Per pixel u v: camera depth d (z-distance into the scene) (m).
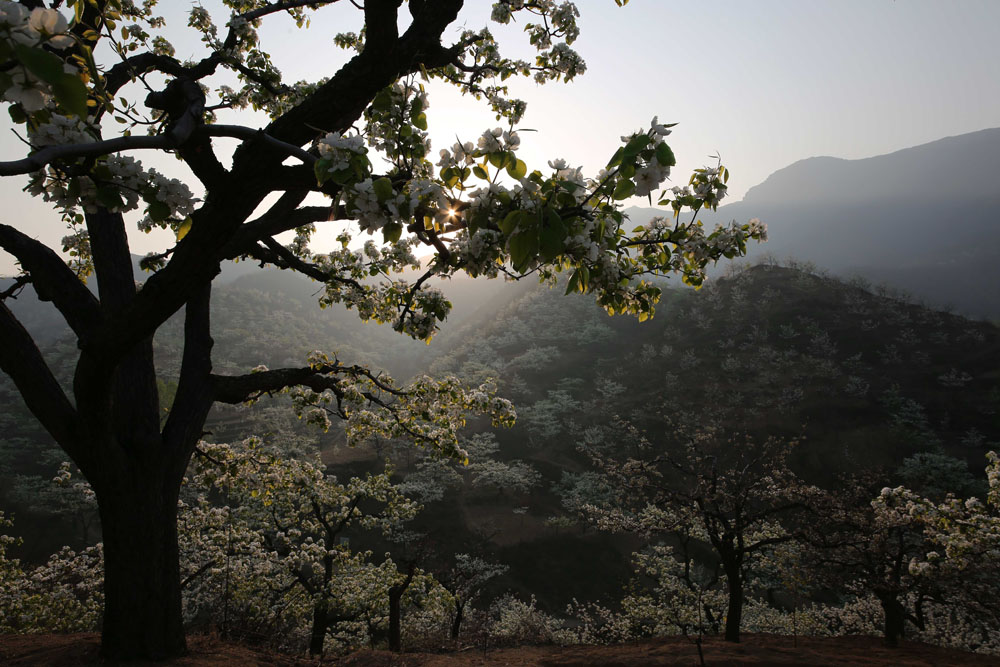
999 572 10.77
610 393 66.88
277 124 3.22
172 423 6.12
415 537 39.91
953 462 45.66
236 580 11.62
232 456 8.80
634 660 9.99
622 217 2.17
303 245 9.00
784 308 78.25
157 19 7.12
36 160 1.54
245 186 3.19
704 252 3.89
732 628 12.58
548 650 12.02
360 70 3.26
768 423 54.34
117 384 5.79
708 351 72.19
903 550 12.41
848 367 64.69
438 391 8.80
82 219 3.99
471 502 47.03
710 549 37.56
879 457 48.78
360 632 15.71
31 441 64.62
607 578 37.00
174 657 5.66
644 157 1.96
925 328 72.25
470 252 2.11
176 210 2.22
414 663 7.66
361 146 1.92
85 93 1.25
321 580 13.43
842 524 13.02
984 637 14.65
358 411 9.39
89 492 10.51
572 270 2.69
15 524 45.44
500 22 6.27
